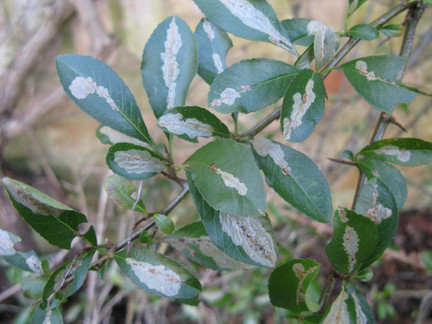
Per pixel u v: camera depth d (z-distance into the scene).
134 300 0.46
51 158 0.58
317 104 0.13
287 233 0.48
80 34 0.54
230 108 0.14
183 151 0.53
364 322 0.14
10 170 0.57
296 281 0.15
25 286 0.16
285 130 0.13
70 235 0.14
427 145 0.16
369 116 0.46
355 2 0.15
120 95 0.15
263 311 0.45
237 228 0.13
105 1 0.52
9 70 0.52
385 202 0.14
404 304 0.50
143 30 0.53
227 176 0.12
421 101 0.52
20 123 0.55
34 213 0.13
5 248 0.16
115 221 0.52
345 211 0.13
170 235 0.17
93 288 0.43
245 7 0.15
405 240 0.55
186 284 0.14
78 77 0.14
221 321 0.42
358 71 0.14
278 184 0.14
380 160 0.17
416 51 0.43
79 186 0.54
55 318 0.14
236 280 0.43
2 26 0.53
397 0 0.44
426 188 0.57
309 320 0.15
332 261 0.15
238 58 0.51
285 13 0.50
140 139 0.15
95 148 0.58
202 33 0.16
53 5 0.50
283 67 0.14
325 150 0.53
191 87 0.52
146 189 0.50
